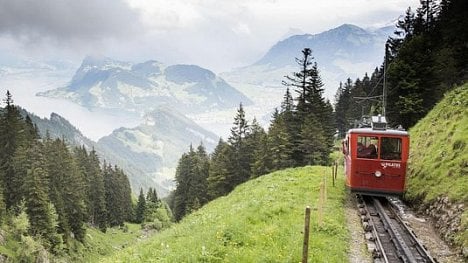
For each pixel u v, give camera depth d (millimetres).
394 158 24453
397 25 88062
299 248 14680
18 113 108000
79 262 107625
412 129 41625
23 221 88938
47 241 95750
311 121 64625
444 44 64938
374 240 17406
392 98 55469
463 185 20094
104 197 153375
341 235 17672
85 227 128125
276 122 77688
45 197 96375
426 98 53312
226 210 24203
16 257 85062
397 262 14812
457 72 55281
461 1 69500
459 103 30812
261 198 25562
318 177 34594
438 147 27203
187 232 18609
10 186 100688
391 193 24484
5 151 103688
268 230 16656
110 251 130375
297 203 23172
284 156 65000
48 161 114000
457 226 17750
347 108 120625
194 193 114875
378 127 25547
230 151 84750
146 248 16656
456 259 15734
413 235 17547
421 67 52844
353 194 27969
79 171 127750
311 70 65438
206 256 13641
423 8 83562
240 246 15258
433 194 22281
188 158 132125
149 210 185375
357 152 25062
